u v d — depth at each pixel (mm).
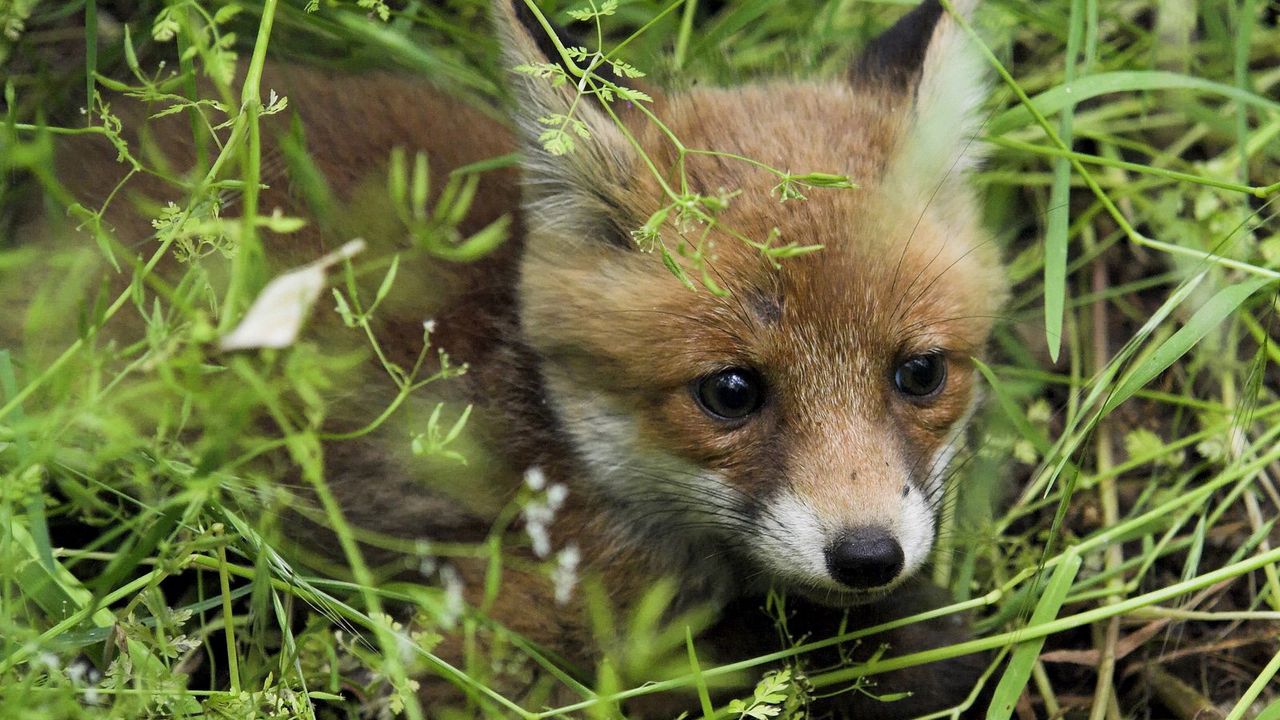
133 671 5324
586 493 6613
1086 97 6977
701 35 9367
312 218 6820
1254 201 8805
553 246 6324
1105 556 7609
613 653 6711
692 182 6172
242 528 5559
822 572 5781
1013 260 9125
